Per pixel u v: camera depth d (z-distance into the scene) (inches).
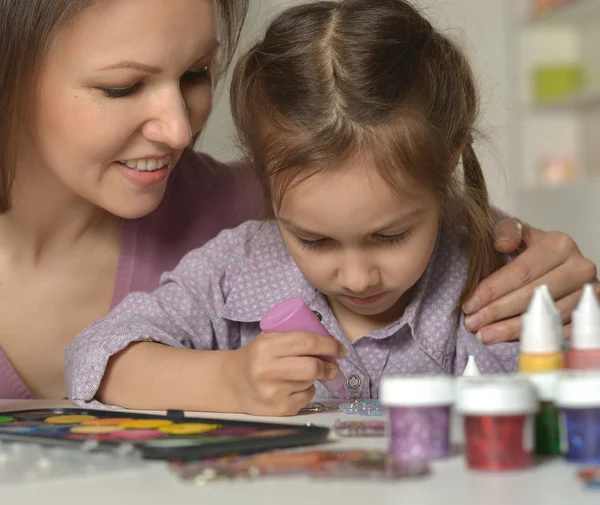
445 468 21.5
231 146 48.9
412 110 39.2
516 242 45.2
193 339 45.9
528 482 19.8
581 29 143.4
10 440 26.5
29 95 42.8
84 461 22.2
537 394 22.9
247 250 48.1
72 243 52.1
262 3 71.6
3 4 41.5
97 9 39.9
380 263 38.4
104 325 41.9
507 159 142.8
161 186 45.5
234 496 19.1
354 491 19.3
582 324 26.1
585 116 145.5
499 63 143.2
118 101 41.7
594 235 129.4
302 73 40.6
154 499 19.0
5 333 51.7
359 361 44.3
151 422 28.5
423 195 38.0
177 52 41.3
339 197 36.8
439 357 44.4
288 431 25.8
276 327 35.1
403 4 43.9
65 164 43.6
